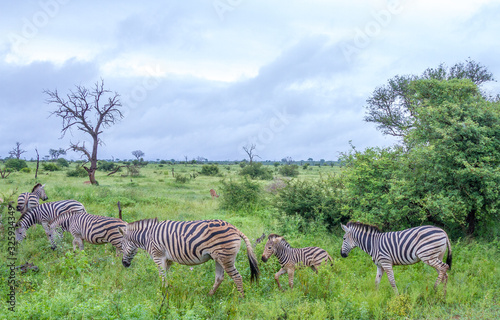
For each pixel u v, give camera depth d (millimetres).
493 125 10258
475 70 23078
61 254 9195
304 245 10008
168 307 6105
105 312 5516
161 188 30531
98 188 20594
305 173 48156
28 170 47531
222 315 5996
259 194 18703
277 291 7191
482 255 8938
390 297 6988
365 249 7801
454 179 10234
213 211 17156
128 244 7965
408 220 11000
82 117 38656
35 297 5969
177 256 7199
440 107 10625
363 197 11148
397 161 11023
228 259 6910
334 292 6855
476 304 6551
